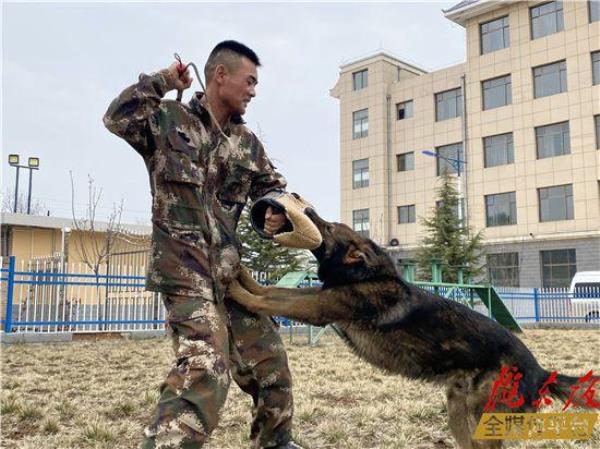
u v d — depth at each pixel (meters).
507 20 33.44
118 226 20.95
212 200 3.21
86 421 5.15
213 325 2.89
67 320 13.74
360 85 40.72
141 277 14.77
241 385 3.52
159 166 3.00
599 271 26.20
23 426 5.11
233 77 3.19
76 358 9.76
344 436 4.89
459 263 28.30
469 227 29.66
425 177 36.94
